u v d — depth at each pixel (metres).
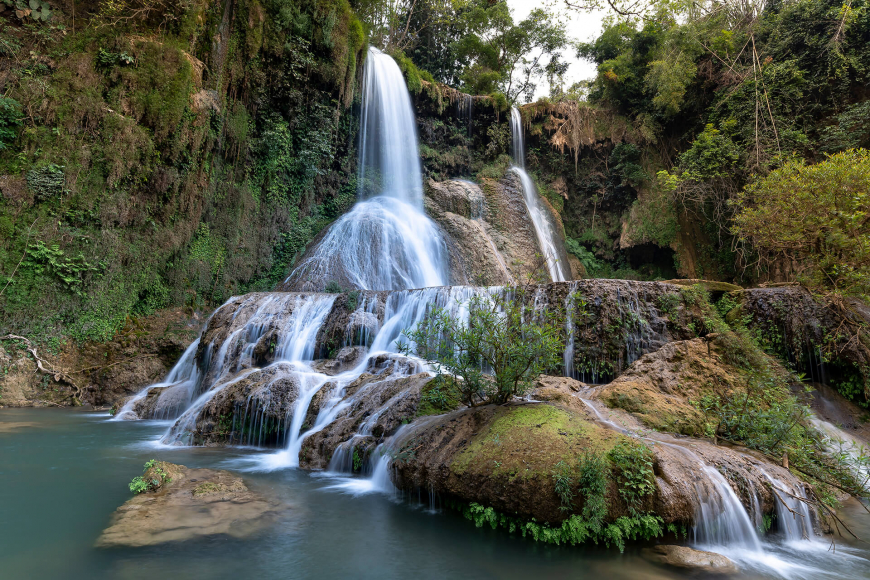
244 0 15.82
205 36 14.92
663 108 23.30
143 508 4.66
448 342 6.05
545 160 25.70
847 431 7.28
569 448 4.43
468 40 27.97
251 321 10.89
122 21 13.23
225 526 4.33
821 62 17.81
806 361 8.44
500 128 24.38
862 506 5.35
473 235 19.86
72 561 3.58
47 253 11.49
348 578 3.48
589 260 24.36
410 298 11.00
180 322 13.58
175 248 13.99
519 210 22.09
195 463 6.50
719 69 20.91
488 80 27.34
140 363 11.91
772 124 17.52
